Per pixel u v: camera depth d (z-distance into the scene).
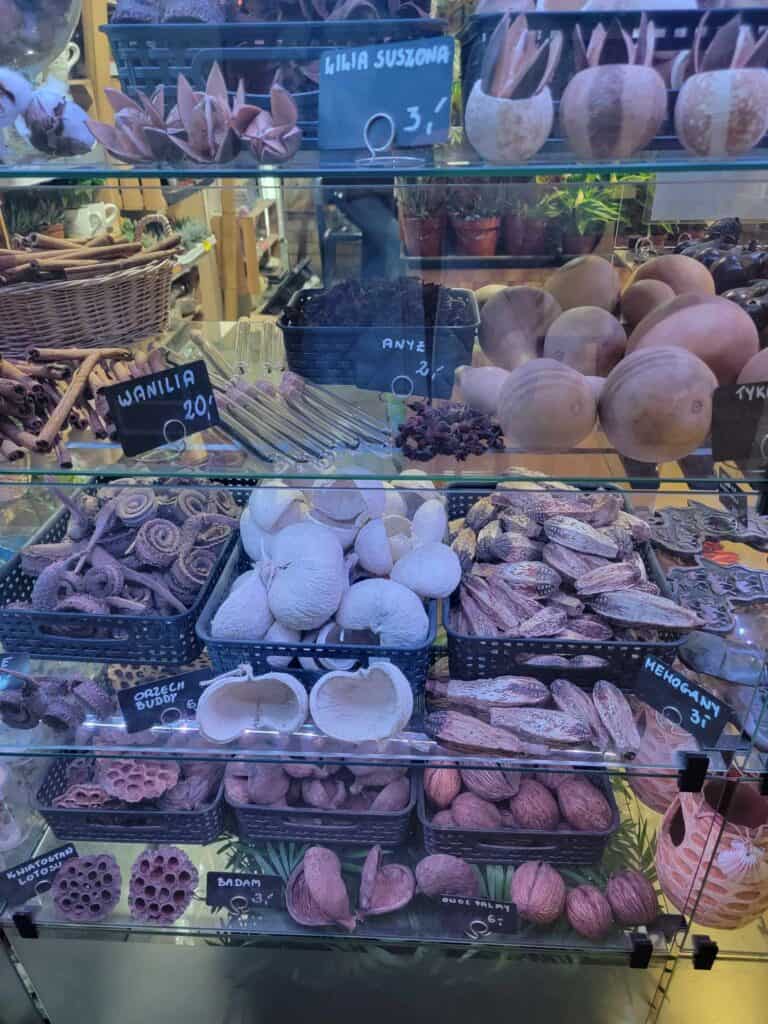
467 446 0.86
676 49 0.68
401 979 1.10
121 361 0.93
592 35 0.66
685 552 1.08
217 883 1.08
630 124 0.67
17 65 0.79
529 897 1.03
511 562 1.06
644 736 0.99
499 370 0.88
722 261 0.91
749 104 0.66
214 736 0.99
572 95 0.68
